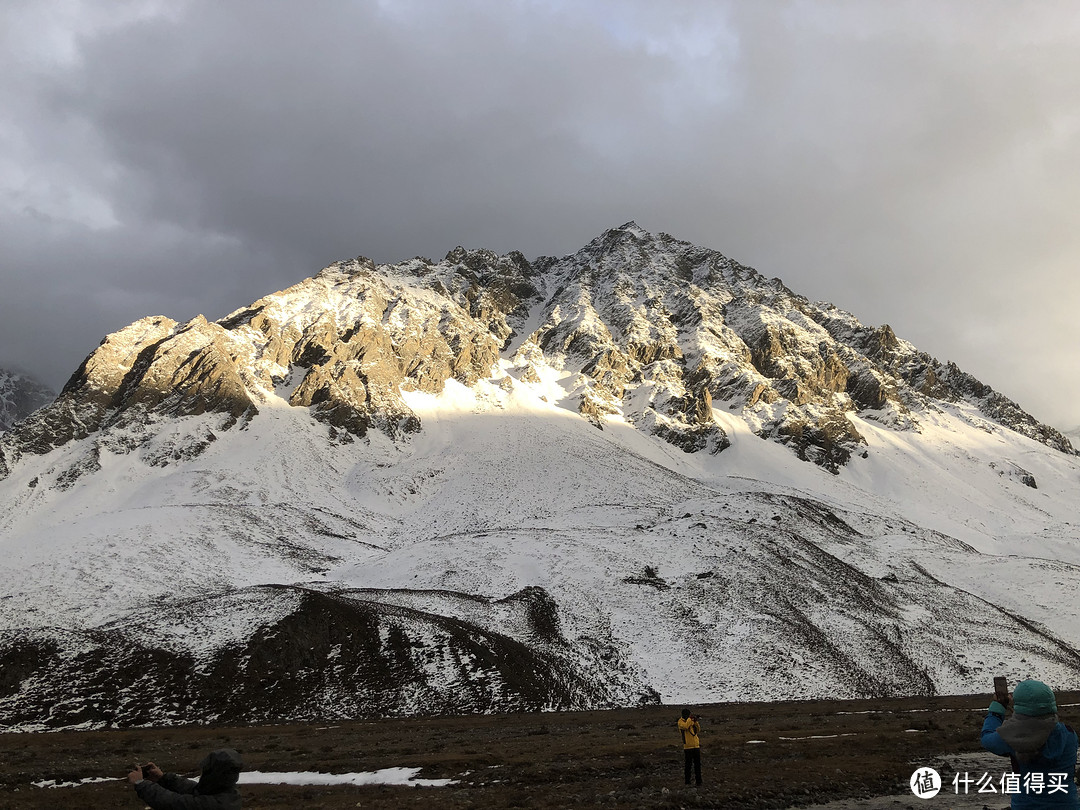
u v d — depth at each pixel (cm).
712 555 11400
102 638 7556
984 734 979
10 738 5362
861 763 3366
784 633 9331
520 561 11350
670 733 5041
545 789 2859
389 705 6981
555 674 7919
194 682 6894
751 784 2833
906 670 9088
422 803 2555
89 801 2802
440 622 8444
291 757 4047
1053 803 909
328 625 7844
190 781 1034
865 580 11819
